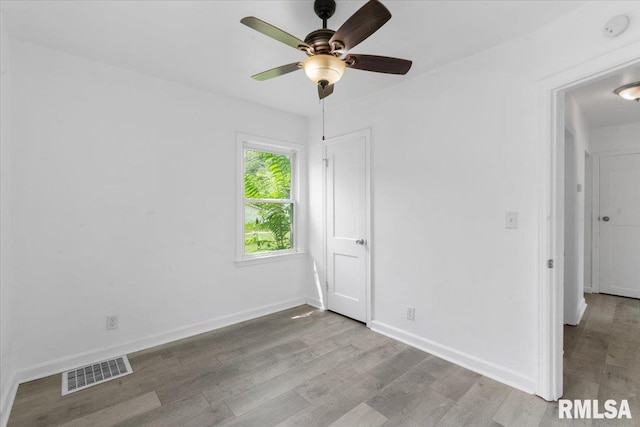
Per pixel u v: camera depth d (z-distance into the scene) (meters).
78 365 2.35
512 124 2.10
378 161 3.01
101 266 2.46
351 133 3.26
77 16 1.85
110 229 2.50
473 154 2.31
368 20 1.36
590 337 2.85
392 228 2.89
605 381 2.14
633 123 3.94
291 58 2.37
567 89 1.89
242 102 3.28
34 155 2.18
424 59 2.36
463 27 1.94
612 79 2.63
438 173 2.53
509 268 2.13
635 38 1.53
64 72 2.29
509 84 2.11
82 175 2.38
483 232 2.26
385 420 1.78
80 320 2.38
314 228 3.78
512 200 2.11
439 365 2.38
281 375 2.25
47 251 2.24
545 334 1.94
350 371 2.30
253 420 1.78
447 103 2.46
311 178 3.81
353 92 3.02
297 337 2.89
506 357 2.15
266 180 3.61
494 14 1.81
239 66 2.51
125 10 1.79
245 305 3.33
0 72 1.85
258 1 1.70
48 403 1.92
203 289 3.03
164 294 2.79
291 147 3.71
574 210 3.15
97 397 1.99
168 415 1.82
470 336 2.34
